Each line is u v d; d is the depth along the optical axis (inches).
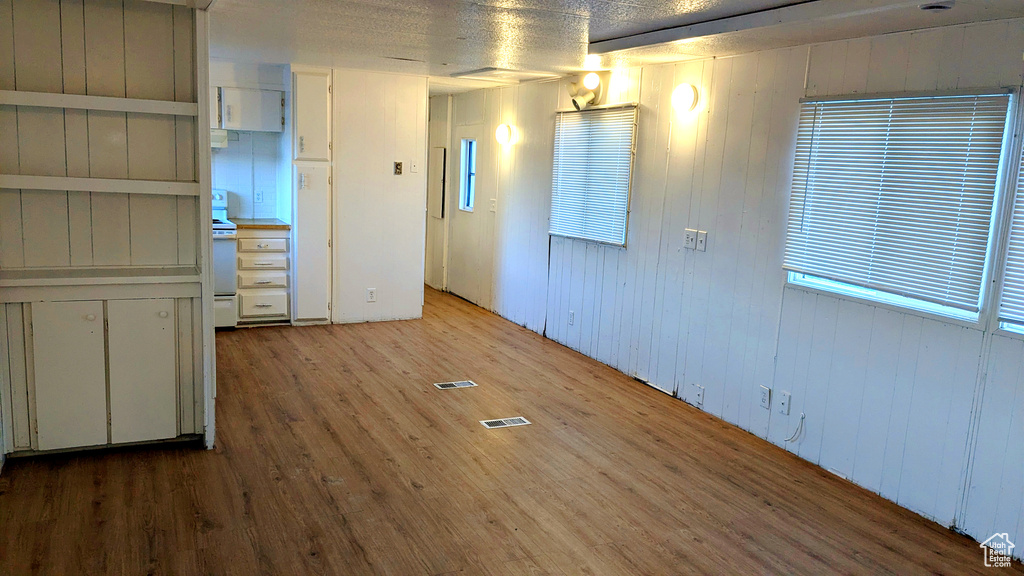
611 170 213.3
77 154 134.6
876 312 137.9
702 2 126.3
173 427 145.4
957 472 124.7
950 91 121.7
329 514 121.6
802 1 123.1
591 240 223.8
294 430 157.9
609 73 215.0
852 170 139.9
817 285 150.9
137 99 133.2
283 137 246.7
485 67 220.4
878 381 138.2
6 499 121.0
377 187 254.7
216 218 250.4
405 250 264.8
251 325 247.8
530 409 179.6
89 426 138.9
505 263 279.7
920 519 130.0
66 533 111.3
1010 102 114.0
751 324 167.8
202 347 144.0
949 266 123.3
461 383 197.3
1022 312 113.9
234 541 111.5
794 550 118.0
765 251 162.9
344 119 244.5
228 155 252.8
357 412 171.0
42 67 130.5
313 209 245.3
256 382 188.9
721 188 174.7
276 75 241.0
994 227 117.0
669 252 193.3
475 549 113.3
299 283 248.2
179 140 141.0
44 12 129.2
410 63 221.3
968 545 121.2
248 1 136.7
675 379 193.5
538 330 258.7
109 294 135.9
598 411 180.9
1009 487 116.8
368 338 239.9
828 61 145.5
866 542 121.4
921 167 127.3
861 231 138.5
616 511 128.5
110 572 101.7
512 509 127.1
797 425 156.6
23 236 133.0
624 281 211.9
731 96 170.4
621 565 111.0
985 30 117.9
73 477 130.5
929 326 128.3
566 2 128.2
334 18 151.1
